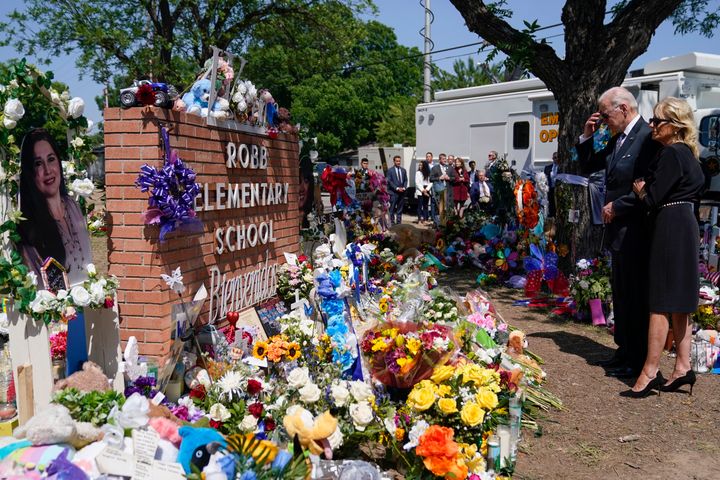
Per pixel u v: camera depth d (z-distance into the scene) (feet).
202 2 55.06
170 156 13.16
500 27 29.27
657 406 16.44
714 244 28.94
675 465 13.44
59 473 8.36
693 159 16.16
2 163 10.80
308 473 9.18
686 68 40.11
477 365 13.32
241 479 8.73
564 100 29.07
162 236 12.74
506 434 12.86
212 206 15.07
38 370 11.35
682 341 17.03
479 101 53.21
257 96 17.35
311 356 13.85
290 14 58.08
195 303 13.74
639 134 17.88
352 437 12.75
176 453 9.25
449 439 11.27
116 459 9.21
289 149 19.76
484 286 31.99
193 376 13.43
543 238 29.94
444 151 58.18
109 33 52.95
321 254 18.58
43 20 54.29
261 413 12.25
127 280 13.08
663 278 16.43
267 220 18.17
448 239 38.09
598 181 21.48
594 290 24.14
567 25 28.63
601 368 19.34
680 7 36.11
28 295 10.86
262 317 17.26
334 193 28.50
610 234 18.31
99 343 12.53
